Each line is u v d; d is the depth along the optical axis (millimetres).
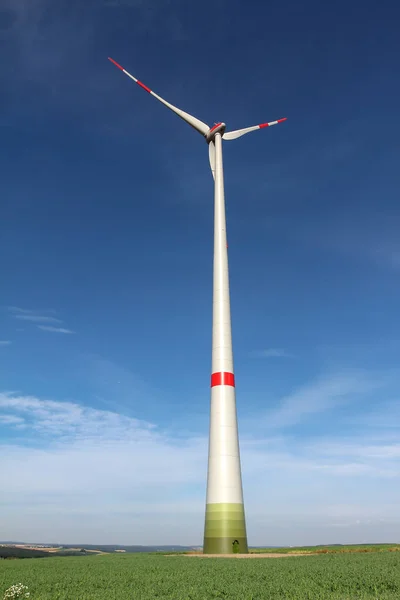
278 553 43719
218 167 61375
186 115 66625
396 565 28016
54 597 18609
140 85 69125
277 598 17781
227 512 43344
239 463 46000
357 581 21438
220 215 58031
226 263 55375
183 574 26062
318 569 26250
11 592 18781
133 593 19312
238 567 28641
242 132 65000
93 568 31203
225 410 47250
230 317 52500
